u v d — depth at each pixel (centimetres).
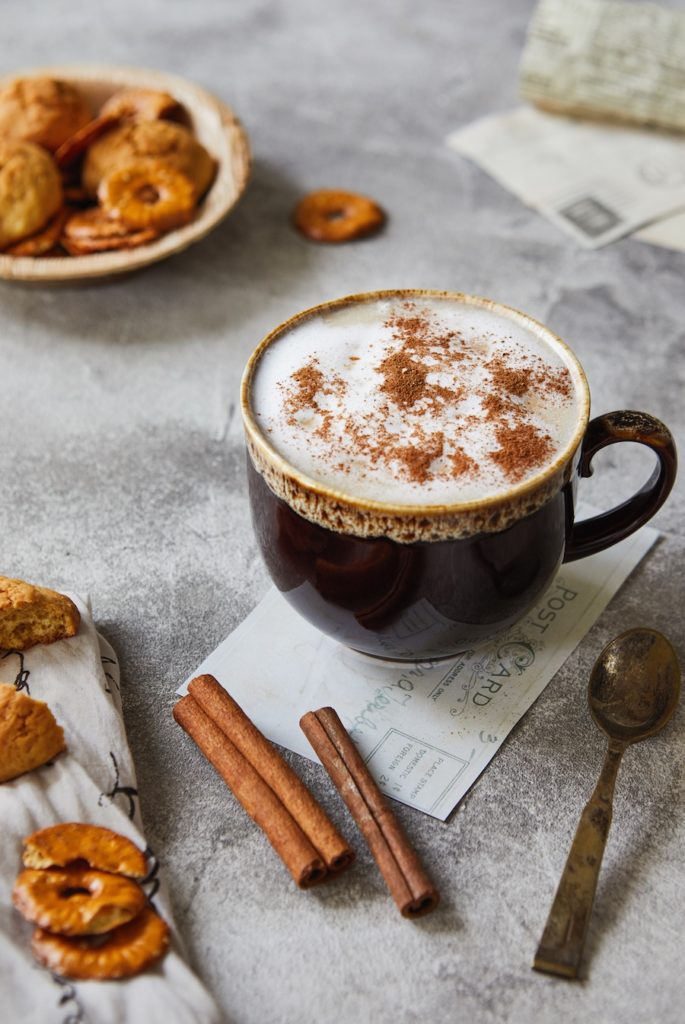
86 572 63
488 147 90
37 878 50
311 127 94
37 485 67
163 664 59
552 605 60
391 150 91
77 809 53
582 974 50
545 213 83
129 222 75
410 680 58
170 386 73
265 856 53
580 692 57
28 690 56
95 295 78
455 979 50
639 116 90
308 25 111
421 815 54
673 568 62
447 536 50
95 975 49
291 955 51
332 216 83
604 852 53
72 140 79
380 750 55
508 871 53
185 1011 48
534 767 55
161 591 62
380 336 56
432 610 52
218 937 51
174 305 78
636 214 83
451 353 55
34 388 73
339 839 52
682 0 111
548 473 50
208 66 103
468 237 82
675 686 56
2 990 48
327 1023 49
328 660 58
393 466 51
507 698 57
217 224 78
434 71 102
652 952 51
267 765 53
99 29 110
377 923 51
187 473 68
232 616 61
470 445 52
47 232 76
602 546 56
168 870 53
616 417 53
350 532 50
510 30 110
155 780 55
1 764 53
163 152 77
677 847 53
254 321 77
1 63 104
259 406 53
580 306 77
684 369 73
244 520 65
